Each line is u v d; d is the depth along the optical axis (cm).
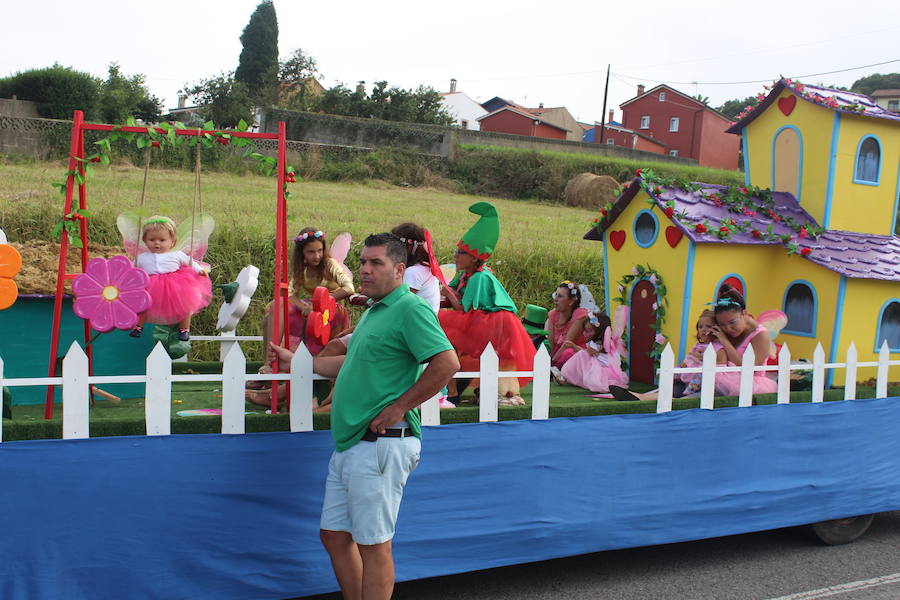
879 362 523
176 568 354
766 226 570
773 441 488
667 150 4872
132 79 2691
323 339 412
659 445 453
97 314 367
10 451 326
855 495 517
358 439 327
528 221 1705
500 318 469
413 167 2430
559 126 4819
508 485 414
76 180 371
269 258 938
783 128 620
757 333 507
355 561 346
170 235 425
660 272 572
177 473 350
